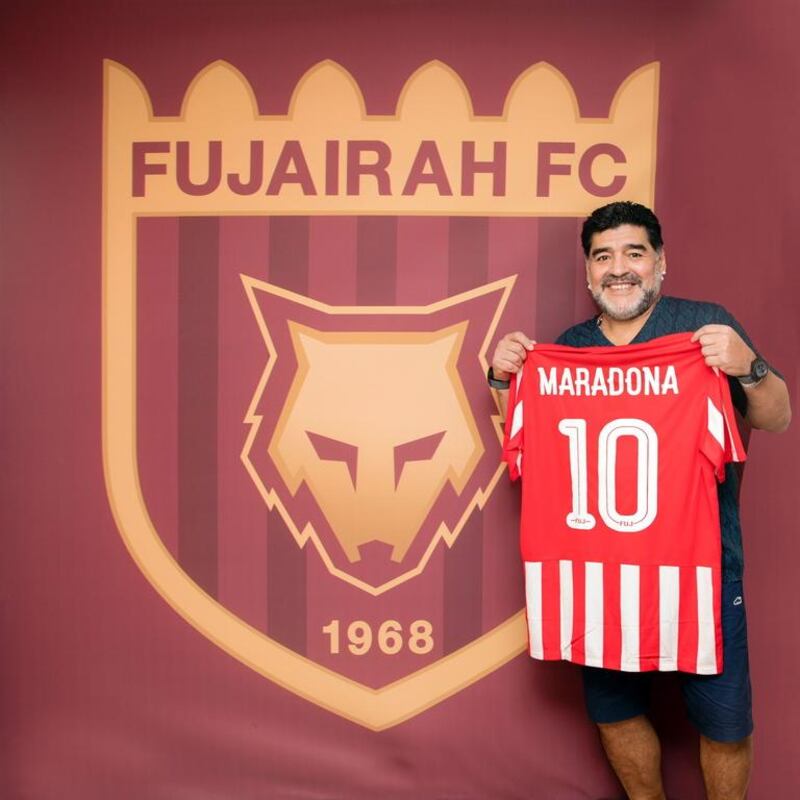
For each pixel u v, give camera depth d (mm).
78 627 2115
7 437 2119
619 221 1658
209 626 2088
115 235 2088
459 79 2025
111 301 2092
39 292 2105
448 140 2031
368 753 2074
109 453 2100
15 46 2086
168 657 2100
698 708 1670
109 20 2072
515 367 1732
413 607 2061
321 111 2047
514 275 2029
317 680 2074
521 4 2012
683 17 1982
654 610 1637
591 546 1675
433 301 2043
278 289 2064
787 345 1973
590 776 2039
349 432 2059
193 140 2068
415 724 2062
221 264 2072
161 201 2080
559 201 2020
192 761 2102
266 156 2059
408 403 2051
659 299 1723
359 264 2049
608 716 1782
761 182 1968
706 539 1606
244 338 2072
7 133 2098
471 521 2051
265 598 2080
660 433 1629
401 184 2039
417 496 2053
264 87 2055
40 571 2119
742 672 1651
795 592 1987
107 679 2113
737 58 1966
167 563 2096
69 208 2096
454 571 2053
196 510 2090
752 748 1890
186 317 2082
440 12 2023
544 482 1717
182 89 2068
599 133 2010
